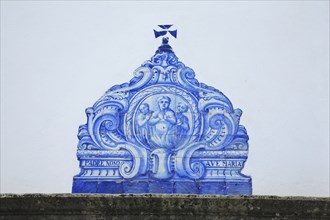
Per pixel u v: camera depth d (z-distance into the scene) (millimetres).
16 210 4676
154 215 4676
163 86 5367
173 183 4965
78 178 5047
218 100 5316
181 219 4668
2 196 4684
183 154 5078
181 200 4648
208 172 5016
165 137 5152
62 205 4668
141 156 5074
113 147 5137
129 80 5430
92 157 5113
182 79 5406
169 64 5480
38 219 4680
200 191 4941
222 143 5141
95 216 4680
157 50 5555
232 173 5027
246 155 5102
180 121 5211
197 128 5188
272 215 4668
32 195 4691
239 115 5266
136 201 4660
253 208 4648
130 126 5211
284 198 4672
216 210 4648
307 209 4664
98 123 5250
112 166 5059
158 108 5270
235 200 4645
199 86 5375
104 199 4668
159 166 5031
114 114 5273
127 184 4980
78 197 4672
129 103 5312
